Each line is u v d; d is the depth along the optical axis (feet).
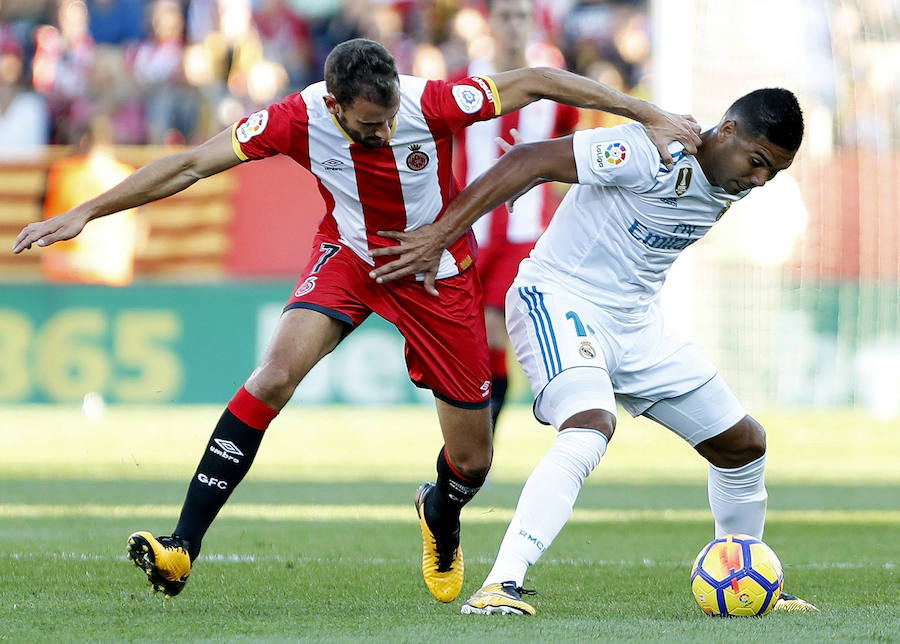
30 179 183.21
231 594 60.08
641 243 58.90
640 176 57.41
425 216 57.62
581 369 56.85
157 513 94.89
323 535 84.07
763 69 197.26
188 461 133.08
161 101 197.98
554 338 57.98
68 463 131.13
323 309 56.44
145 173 54.95
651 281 60.29
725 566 53.31
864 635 47.37
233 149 55.21
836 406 191.11
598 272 59.47
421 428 165.48
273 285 179.11
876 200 191.21
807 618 51.98
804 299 190.39
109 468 127.34
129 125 196.75
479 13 200.75
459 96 55.62
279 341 55.83
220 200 180.14
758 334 190.39
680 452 154.51
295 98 55.62
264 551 75.92
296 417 176.96
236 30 204.64
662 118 57.11
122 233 179.42
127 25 202.28
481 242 107.34
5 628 49.42
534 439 163.12
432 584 60.13
